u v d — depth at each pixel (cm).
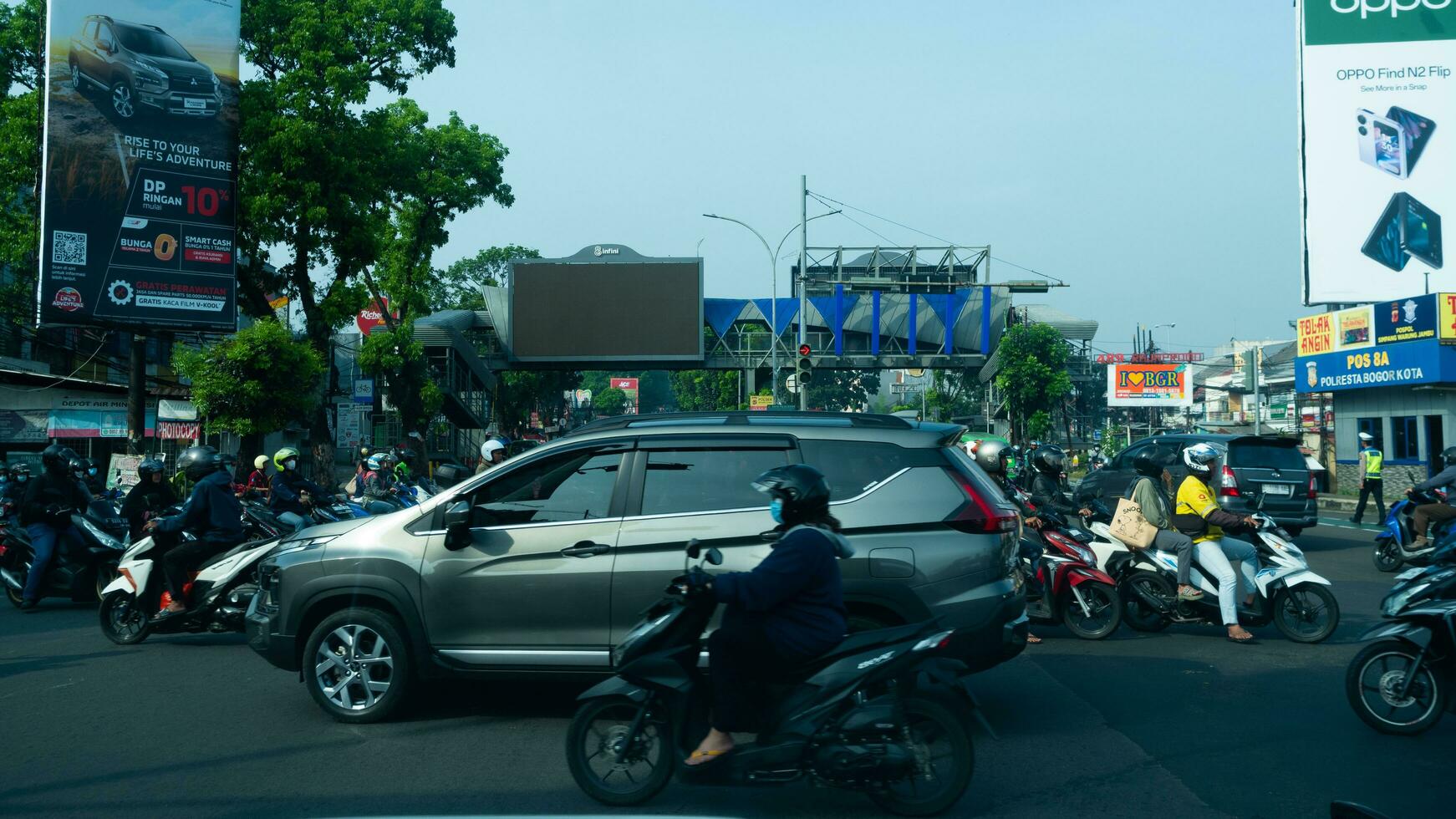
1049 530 956
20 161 2397
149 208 2058
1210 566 906
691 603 476
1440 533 1303
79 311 1998
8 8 2498
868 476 621
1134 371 6600
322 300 2666
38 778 545
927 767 481
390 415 4166
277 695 736
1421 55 3091
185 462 933
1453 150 3086
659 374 16962
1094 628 934
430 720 662
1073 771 551
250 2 2552
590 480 646
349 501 1332
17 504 1209
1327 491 3253
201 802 506
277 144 2462
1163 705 693
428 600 643
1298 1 3145
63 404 2403
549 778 543
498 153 3478
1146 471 955
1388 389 3136
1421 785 523
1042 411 5584
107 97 2030
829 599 480
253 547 908
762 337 5803
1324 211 3125
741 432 639
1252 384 2892
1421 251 3089
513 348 5438
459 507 637
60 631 1023
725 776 473
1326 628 902
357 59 2680
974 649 594
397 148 2812
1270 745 595
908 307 5916
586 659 627
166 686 768
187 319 2092
